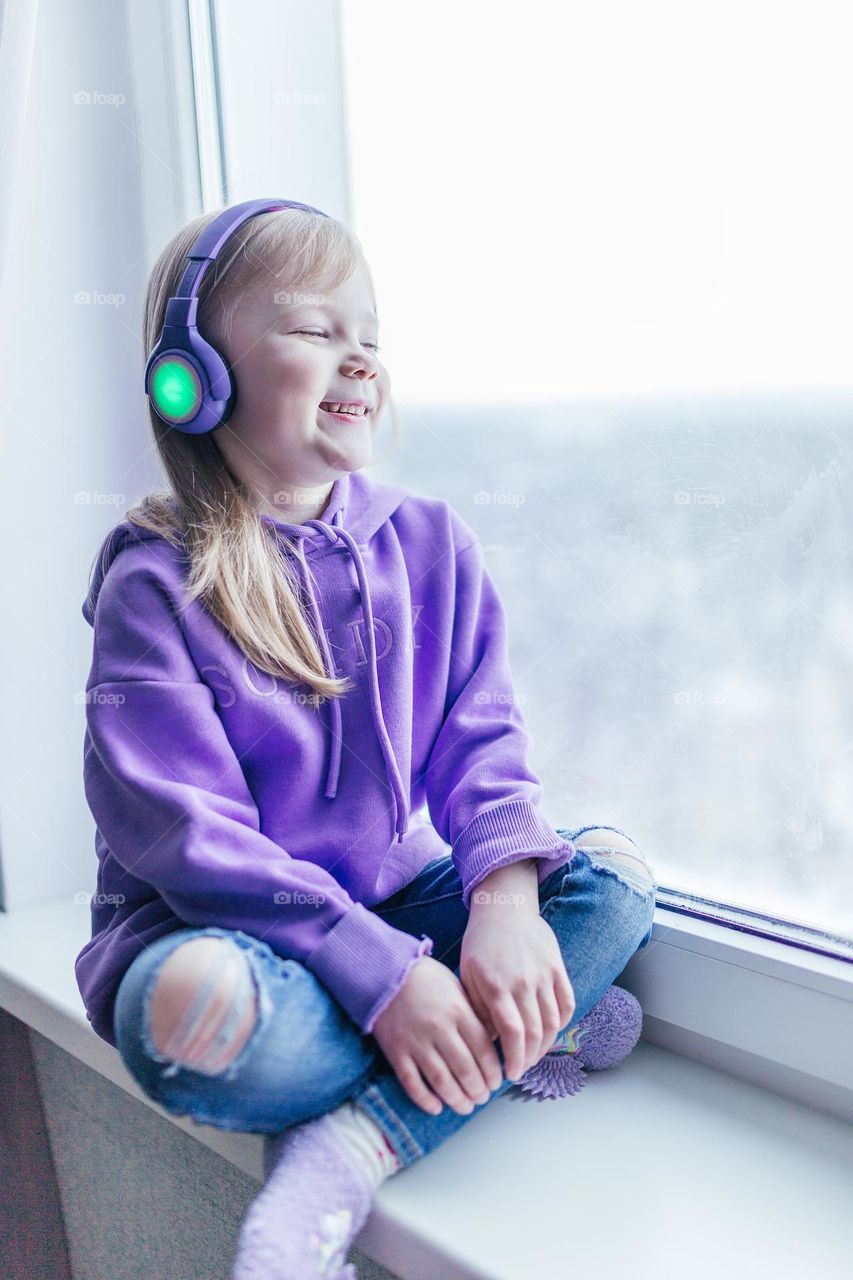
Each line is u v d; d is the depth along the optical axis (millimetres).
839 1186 666
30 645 1092
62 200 1046
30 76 1000
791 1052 748
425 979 650
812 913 800
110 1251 1010
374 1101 645
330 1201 595
